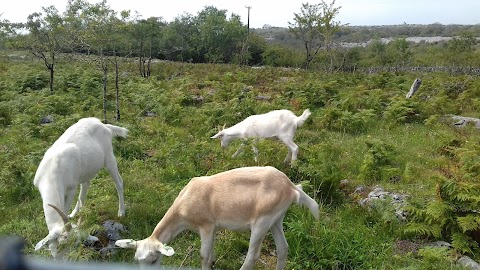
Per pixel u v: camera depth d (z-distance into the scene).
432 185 3.35
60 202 2.46
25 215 2.99
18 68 10.21
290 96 7.63
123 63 13.53
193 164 3.84
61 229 2.13
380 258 2.50
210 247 2.25
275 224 2.27
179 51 21.80
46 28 7.82
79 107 6.28
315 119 5.96
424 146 4.88
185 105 7.27
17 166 3.44
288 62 20.05
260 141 3.91
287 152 4.30
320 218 2.91
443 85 8.69
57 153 2.55
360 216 3.02
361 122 5.71
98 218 2.77
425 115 6.37
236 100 6.51
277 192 2.19
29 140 4.73
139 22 11.62
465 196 2.76
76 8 5.94
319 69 14.98
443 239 2.80
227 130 4.29
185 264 2.48
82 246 2.15
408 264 2.47
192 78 10.56
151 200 3.14
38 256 2.22
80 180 2.71
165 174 3.71
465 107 7.23
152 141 4.74
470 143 4.39
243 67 14.28
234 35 22.06
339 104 6.64
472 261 2.50
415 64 17.59
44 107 6.02
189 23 23.86
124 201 3.15
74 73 8.98
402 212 3.01
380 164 4.14
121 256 2.47
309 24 14.51
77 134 2.73
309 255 2.54
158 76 11.24
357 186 3.61
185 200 2.24
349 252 2.52
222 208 2.21
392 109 6.26
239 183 2.23
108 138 2.94
